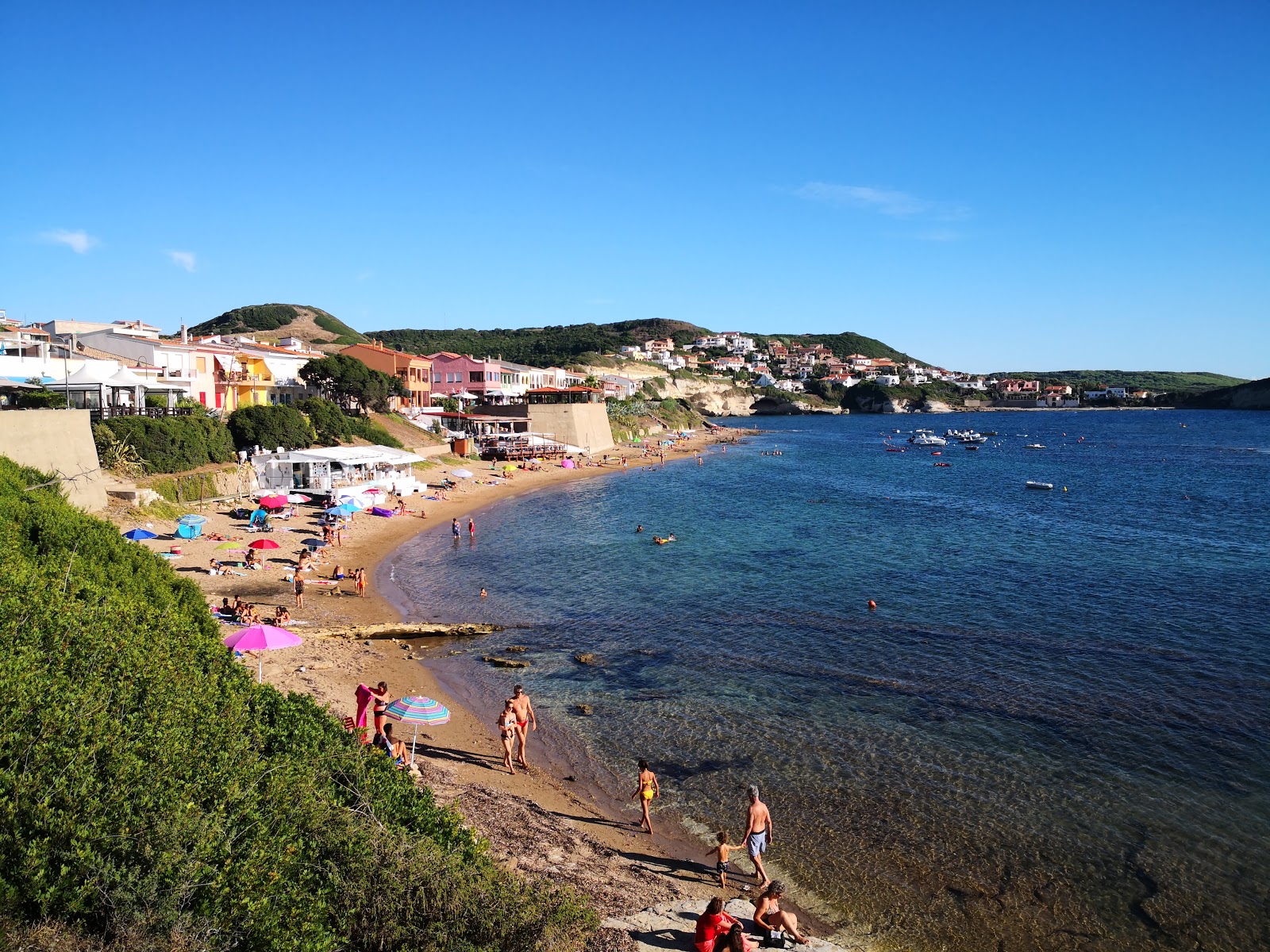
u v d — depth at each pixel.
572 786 23.58
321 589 44.44
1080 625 38.88
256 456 68.88
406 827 15.62
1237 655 34.34
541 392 147.50
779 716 28.23
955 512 78.25
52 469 45.19
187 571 44.94
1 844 10.93
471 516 73.50
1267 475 113.38
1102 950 16.70
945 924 17.48
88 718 13.56
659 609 41.84
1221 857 19.92
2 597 18.81
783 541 61.53
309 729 18.28
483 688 30.89
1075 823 21.44
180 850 11.59
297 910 12.00
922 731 27.03
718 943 15.53
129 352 80.62
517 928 13.32
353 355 127.00
